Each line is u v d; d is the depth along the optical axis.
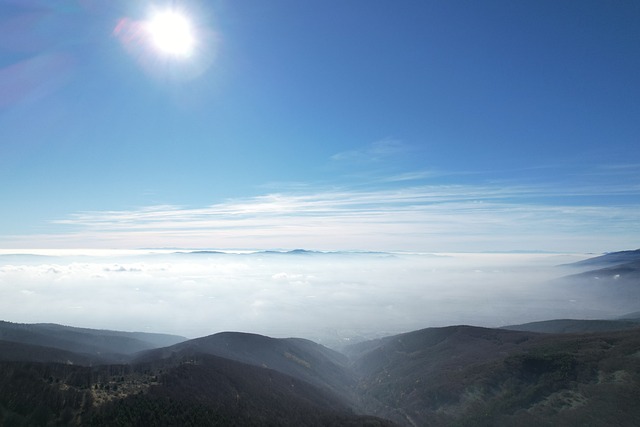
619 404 134.62
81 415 93.81
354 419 135.00
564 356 171.38
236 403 124.56
